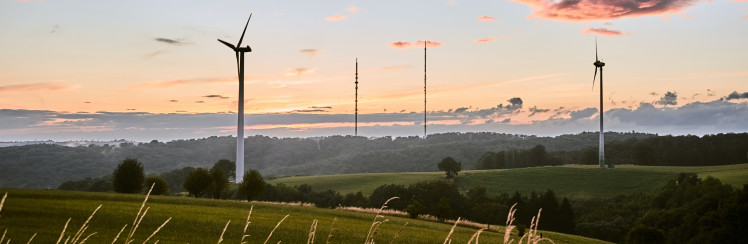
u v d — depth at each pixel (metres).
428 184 118.50
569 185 157.25
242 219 42.53
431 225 56.62
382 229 43.31
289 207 62.44
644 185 150.00
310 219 48.47
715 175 147.38
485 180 169.38
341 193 147.88
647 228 79.12
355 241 33.09
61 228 29.12
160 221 36.06
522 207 117.19
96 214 36.94
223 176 87.81
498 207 113.81
